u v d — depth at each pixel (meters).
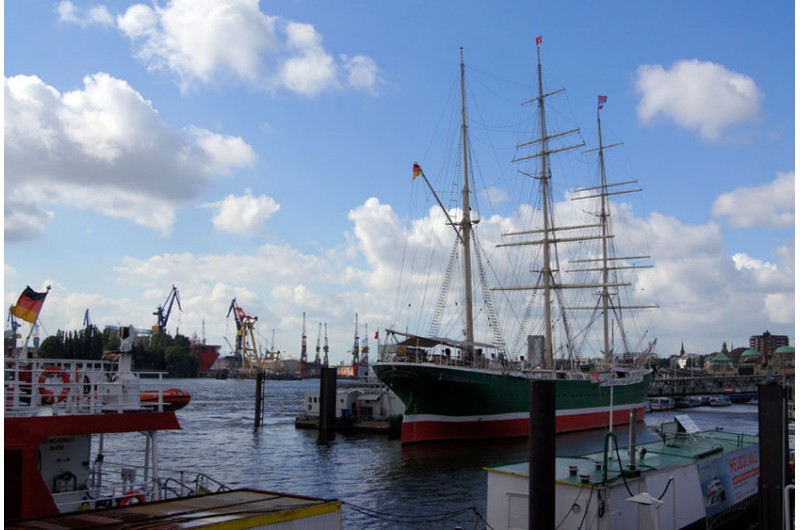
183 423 99.69
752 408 146.50
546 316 97.06
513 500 25.75
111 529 16.09
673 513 27.06
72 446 23.67
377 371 71.88
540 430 22.50
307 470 56.50
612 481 24.88
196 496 20.55
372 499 44.53
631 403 100.88
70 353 179.88
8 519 17.52
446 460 60.53
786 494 20.00
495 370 75.56
